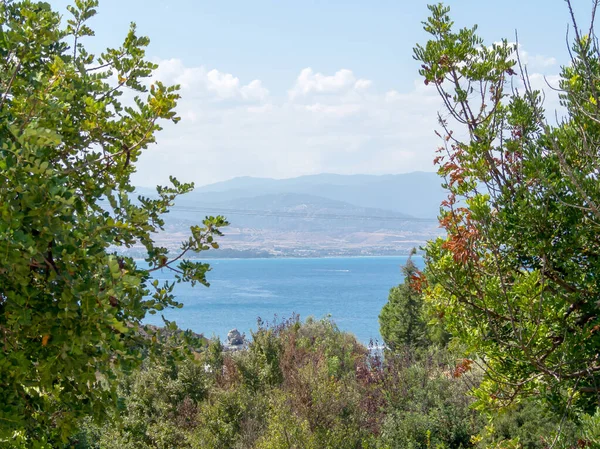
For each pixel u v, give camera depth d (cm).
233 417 1834
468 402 1509
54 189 311
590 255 562
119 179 463
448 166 586
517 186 567
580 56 506
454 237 555
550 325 559
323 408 1600
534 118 557
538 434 1152
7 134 358
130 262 401
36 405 377
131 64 495
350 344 3019
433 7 614
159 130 485
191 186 505
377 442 1560
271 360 2280
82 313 307
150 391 1877
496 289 552
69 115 429
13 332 338
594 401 578
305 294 16712
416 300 2817
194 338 426
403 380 1795
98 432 1658
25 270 305
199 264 467
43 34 403
